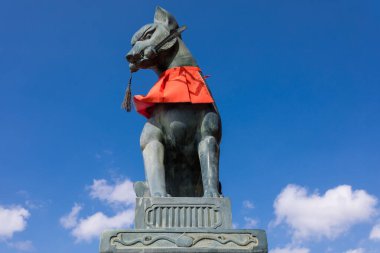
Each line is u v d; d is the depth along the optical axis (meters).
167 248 4.92
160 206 5.34
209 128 6.09
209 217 5.30
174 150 6.22
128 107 6.61
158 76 6.71
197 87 6.24
